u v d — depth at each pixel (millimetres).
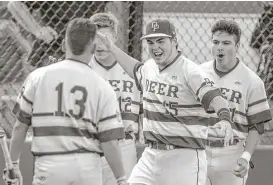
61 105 12000
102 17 15492
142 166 14617
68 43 12234
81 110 11992
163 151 14180
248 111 15344
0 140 12930
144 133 14531
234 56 15320
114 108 12203
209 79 13781
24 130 12484
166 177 14180
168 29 13922
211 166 15438
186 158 14102
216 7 18156
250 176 17391
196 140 14102
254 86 15250
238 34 15195
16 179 12945
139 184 14508
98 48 15227
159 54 13961
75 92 12023
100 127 12141
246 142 15320
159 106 14125
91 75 12180
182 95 13945
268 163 17375
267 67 18141
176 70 13992
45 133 12008
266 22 18156
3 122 17719
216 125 13203
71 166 11945
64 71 12117
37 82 12133
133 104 15641
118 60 15039
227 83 15359
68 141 11969
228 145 15008
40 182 12086
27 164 17125
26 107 12234
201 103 13688
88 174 12070
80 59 12273
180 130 14055
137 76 14844
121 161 12344
